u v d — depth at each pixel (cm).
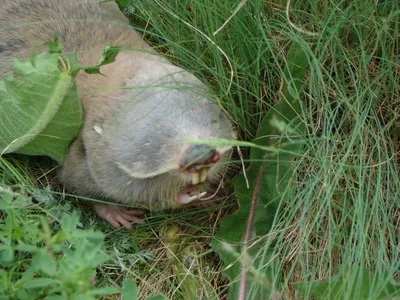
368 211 34
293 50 35
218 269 35
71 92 32
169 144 31
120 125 32
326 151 34
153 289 35
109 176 33
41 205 35
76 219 28
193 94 32
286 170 34
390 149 35
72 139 34
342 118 35
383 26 35
